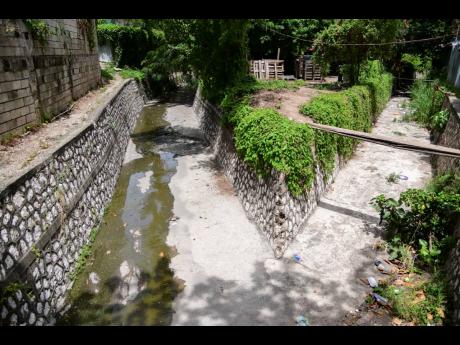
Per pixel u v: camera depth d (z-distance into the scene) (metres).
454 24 22.78
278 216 7.76
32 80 9.01
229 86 15.30
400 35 21.31
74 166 8.21
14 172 6.08
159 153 15.16
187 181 11.98
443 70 23.09
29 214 5.82
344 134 8.27
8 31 7.79
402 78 26.88
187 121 20.78
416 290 6.47
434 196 7.55
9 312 4.88
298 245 8.01
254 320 6.10
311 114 10.49
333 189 10.60
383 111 21.20
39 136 8.53
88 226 8.42
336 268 7.29
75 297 6.71
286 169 7.76
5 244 5.04
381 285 6.71
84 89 14.80
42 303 5.79
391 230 8.24
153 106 25.41
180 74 34.66
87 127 9.66
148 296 6.77
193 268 7.51
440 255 7.02
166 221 9.47
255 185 9.28
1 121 7.45
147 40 30.02
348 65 19.56
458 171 8.77
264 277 7.11
